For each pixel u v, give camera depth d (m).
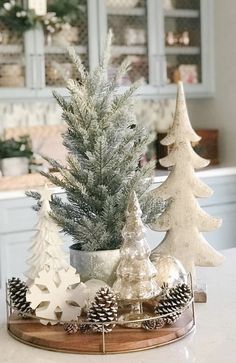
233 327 1.38
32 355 1.25
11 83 3.89
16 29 3.88
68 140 1.45
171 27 4.44
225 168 4.30
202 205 4.15
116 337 1.28
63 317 1.35
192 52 4.53
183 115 1.61
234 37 4.41
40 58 3.94
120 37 4.25
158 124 4.73
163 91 4.40
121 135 1.45
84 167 1.43
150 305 1.38
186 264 1.58
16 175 3.88
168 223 1.58
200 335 1.33
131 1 4.26
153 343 1.27
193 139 1.60
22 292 1.40
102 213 1.42
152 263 1.40
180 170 1.59
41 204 1.45
